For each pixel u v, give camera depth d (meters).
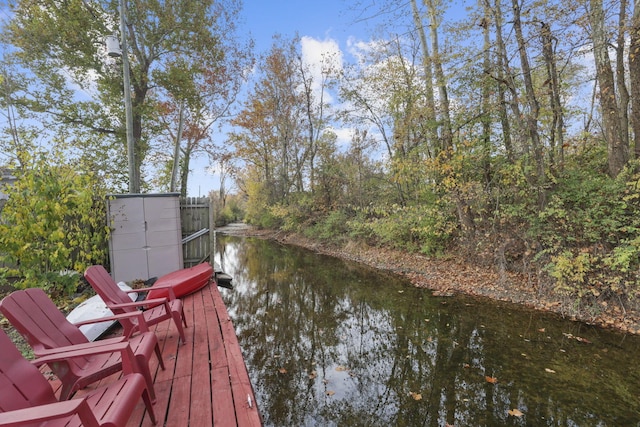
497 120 7.76
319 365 4.29
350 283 8.52
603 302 5.30
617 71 6.25
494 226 7.62
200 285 5.20
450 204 8.77
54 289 4.68
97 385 2.55
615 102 6.06
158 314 3.27
